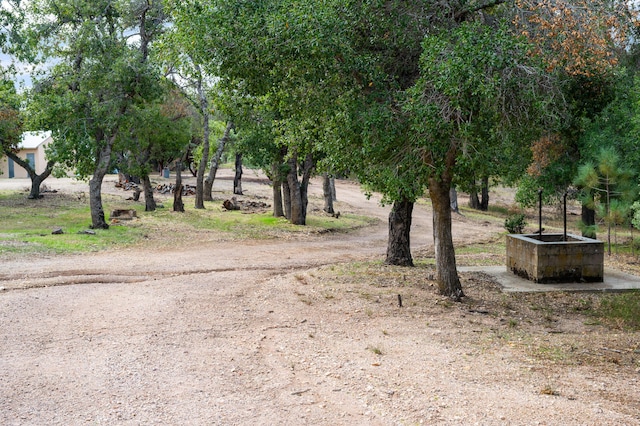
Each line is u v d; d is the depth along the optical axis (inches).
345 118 399.9
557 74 387.2
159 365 259.9
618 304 413.7
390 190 396.8
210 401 216.8
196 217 1021.2
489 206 1777.8
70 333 311.4
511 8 400.8
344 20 371.2
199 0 412.5
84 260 577.6
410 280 498.3
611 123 746.8
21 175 1807.3
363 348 292.4
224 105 530.9
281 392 227.1
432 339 313.9
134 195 1217.4
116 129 825.5
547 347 303.9
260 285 469.7
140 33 866.8
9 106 1067.9
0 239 651.5
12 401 214.2
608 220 705.6
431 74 344.2
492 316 383.2
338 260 659.4
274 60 389.7
